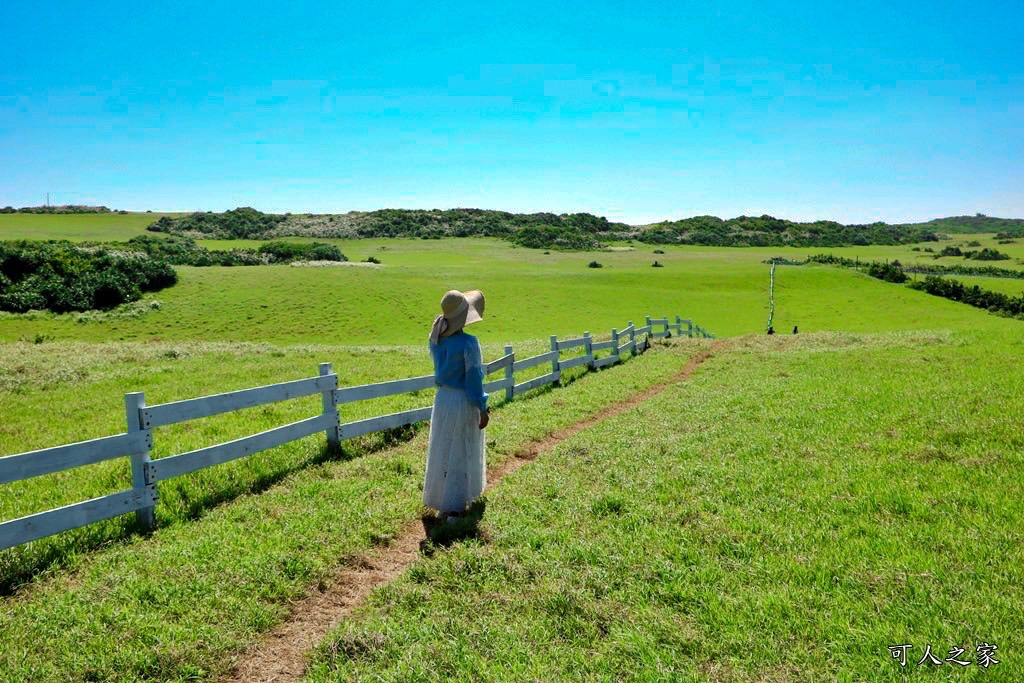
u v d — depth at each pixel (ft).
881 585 14.28
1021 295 254.27
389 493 22.63
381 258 424.46
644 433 30.73
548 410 37.50
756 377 47.91
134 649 12.73
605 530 18.48
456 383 19.84
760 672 11.60
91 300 187.32
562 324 205.77
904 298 266.36
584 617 13.79
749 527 18.15
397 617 14.16
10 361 53.93
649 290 269.44
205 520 19.81
